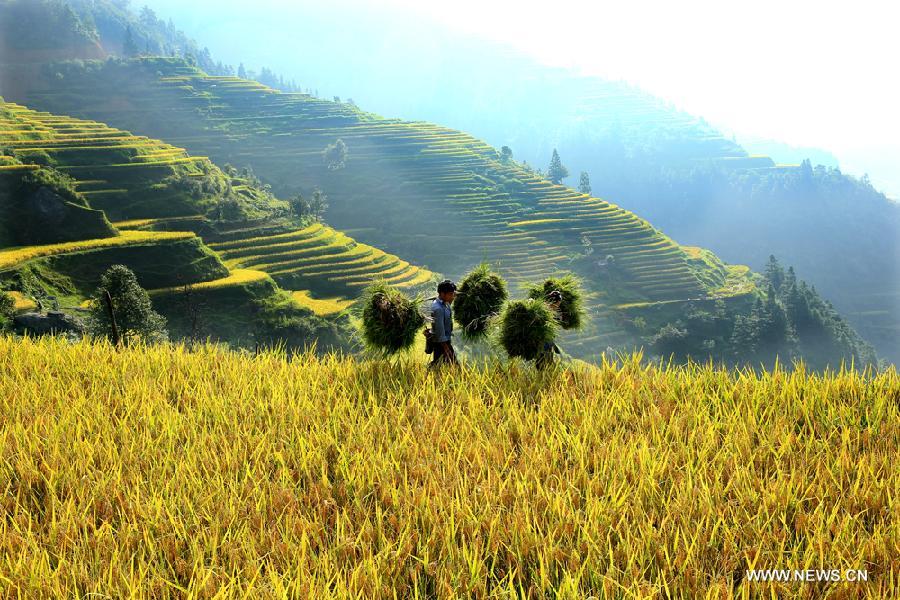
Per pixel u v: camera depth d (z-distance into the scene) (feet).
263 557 15.62
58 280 355.36
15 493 20.30
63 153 540.11
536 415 25.02
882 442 21.77
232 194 546.26
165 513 18.33
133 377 31.68
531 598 14.90
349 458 21.49
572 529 16.92
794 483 18.70
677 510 17.40
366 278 451.12
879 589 14.19
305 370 32.58
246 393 28.66
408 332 32.01
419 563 15.83
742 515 17.37
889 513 17.10
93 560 16.46
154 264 379.55
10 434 24.18
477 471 20.49
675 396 26.76
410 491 18.90
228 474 20.43
